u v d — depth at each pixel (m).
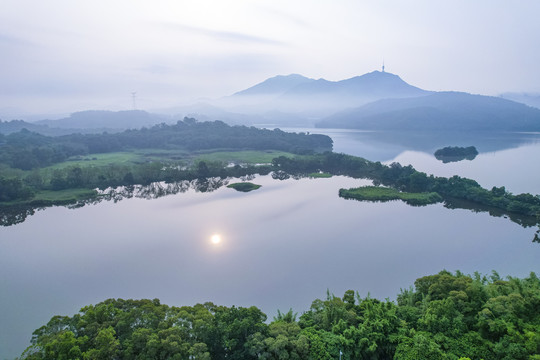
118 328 38.72
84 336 36.41
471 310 41.62
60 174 153.75
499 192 127.50
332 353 37.69
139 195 148.62
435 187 141.62
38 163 190.00
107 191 153.25
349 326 42.91
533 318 38.81
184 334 38.44
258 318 42.38
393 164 176.88
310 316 47.19
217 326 39.53
